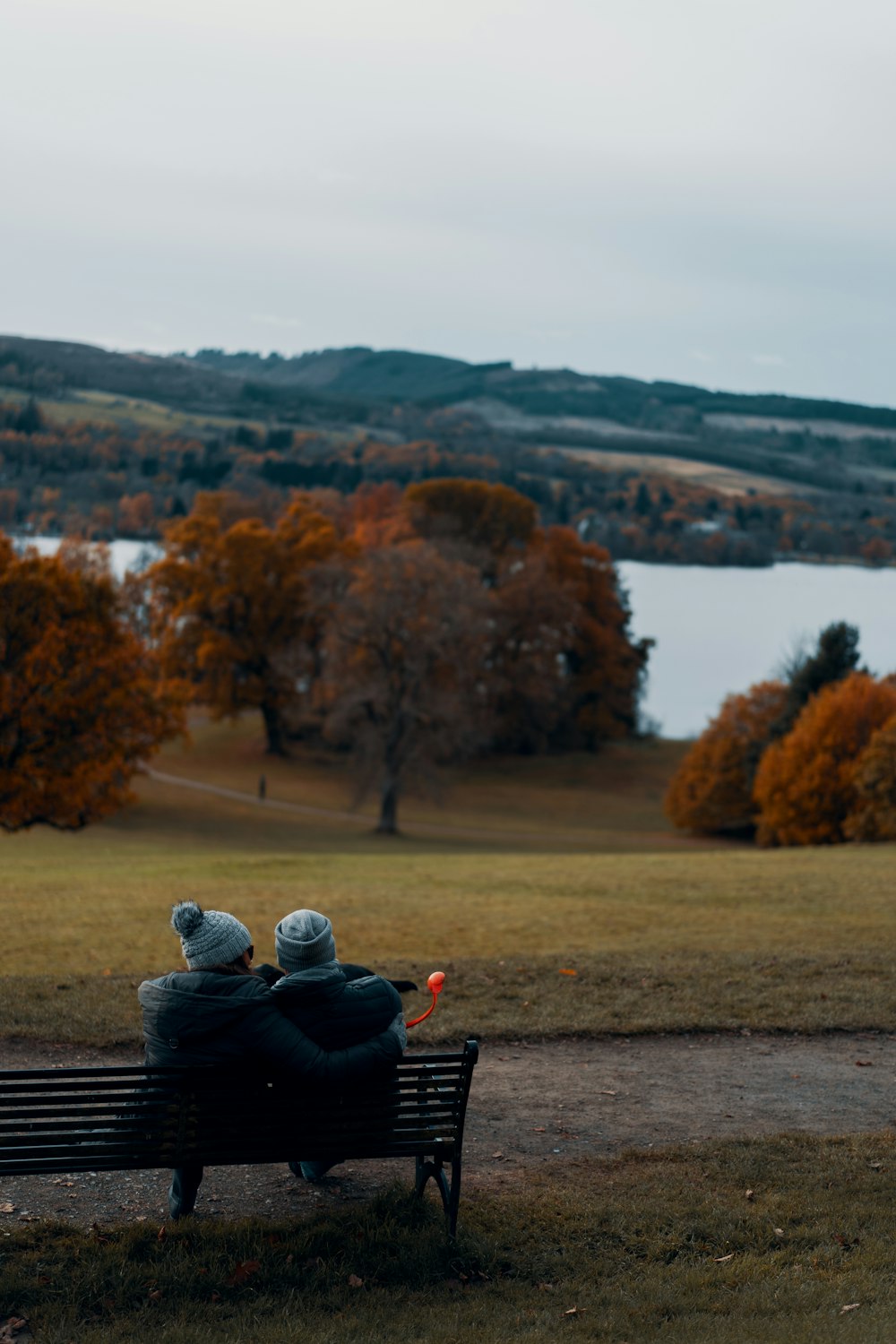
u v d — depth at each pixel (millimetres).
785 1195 6691
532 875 21516
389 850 43656
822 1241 6156
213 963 5938
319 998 5977
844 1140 7574
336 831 51094
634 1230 6254
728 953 12992
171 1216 6281
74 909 16391
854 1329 5121
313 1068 5777
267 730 71938
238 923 6074
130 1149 5695
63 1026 9562
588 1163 7176
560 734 82500
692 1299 5508
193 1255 5844
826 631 60938
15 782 33781
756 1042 9906
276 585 68562
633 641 95062
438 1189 6762
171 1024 5828
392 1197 6469
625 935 14406
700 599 162750
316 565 64562
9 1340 5117
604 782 73125
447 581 52719
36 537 188250
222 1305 5453
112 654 35844
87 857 28344
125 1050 9203
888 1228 6305
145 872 22562
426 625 51188
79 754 34625
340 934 14219
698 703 98688
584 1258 5957
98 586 36531
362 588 52031
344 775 67938
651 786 72875
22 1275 5586
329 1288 5637
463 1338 5090
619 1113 8117
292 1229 6117
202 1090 5730
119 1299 5438
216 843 44250
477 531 86250
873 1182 6871
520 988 11164
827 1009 10688
